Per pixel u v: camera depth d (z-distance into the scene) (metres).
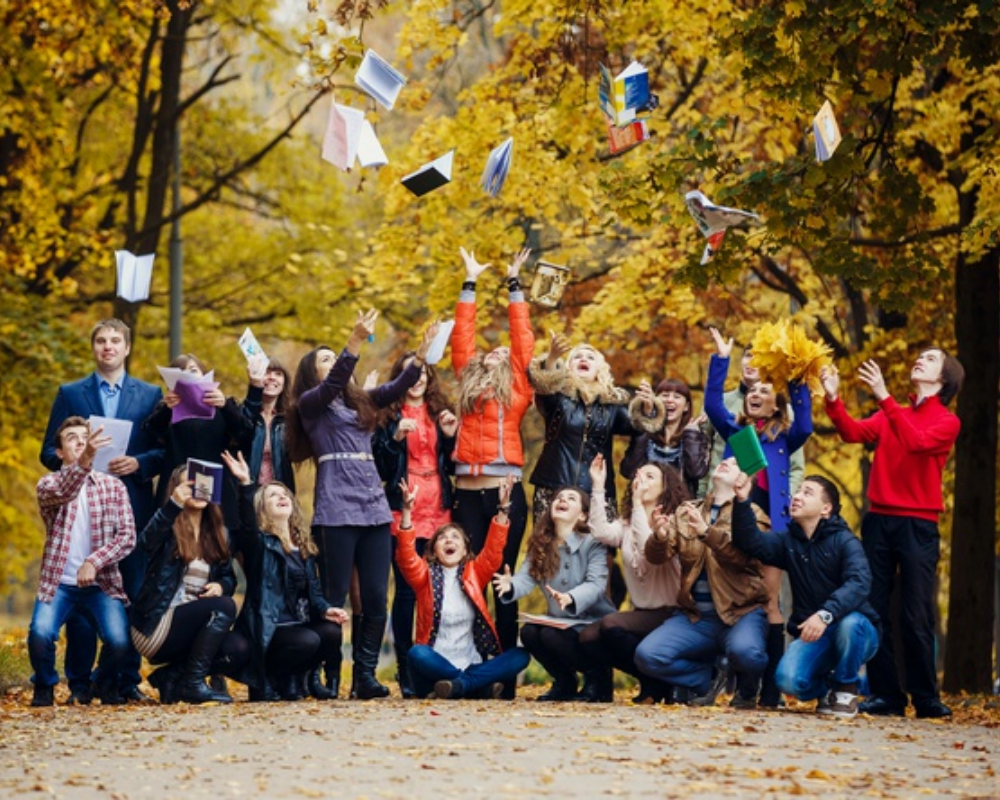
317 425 15.48
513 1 23.28
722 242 18.55
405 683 16.14
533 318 27.91
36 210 30.72
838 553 14.22
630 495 16.08
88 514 14.99
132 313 29.89
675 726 12.34
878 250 24.28
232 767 10.13
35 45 29.73
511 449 16.22
